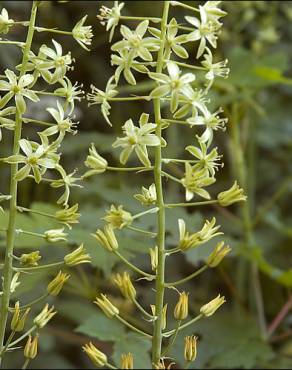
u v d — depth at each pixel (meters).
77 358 0.75
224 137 0.83
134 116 0.86
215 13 0.45
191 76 0.44
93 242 0.59
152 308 0.45
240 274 0.72
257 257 0.64
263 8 0.80
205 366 0.62
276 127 0.87
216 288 0.78
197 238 0.44
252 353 0.62
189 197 0.44
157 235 0.44
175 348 0.61
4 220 0.57
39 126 0.78
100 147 0.74
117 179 0.79
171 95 0.43
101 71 0.87
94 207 0.74
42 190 0.78
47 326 0.70
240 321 0.65
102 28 0.85
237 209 0.83
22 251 0.69
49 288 0.44
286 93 0.89
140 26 0.44
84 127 0.87
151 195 0.44
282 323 0.73
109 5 0.84
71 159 0.82
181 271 0.79
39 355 0.69
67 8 0.84
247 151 0.82
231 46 0.82
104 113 0.45
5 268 0.44
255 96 0.85
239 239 0.79
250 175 0.77
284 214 0.89
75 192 0.77
